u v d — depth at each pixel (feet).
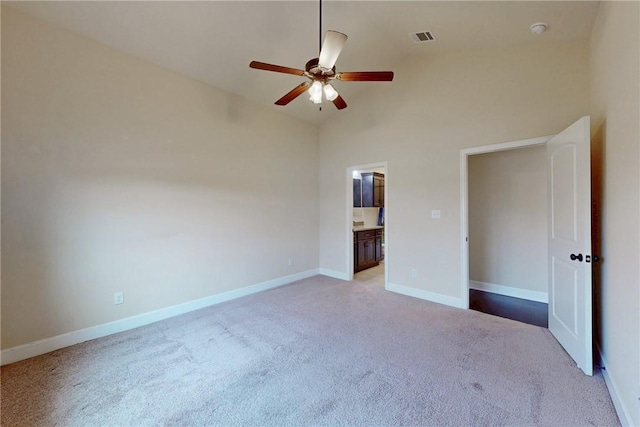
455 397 6.02
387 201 13.71
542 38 9.25
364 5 8.81
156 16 8.32
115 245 9.25
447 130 11.68
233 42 9.80
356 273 17.40
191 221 11.16
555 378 6.62
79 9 7.75
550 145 8.81
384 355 7.75
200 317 10.50
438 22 9.32
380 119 13.89
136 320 9.71
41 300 7.95
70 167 8.38
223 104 12.23
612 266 6.24
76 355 7.83
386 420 5.41
